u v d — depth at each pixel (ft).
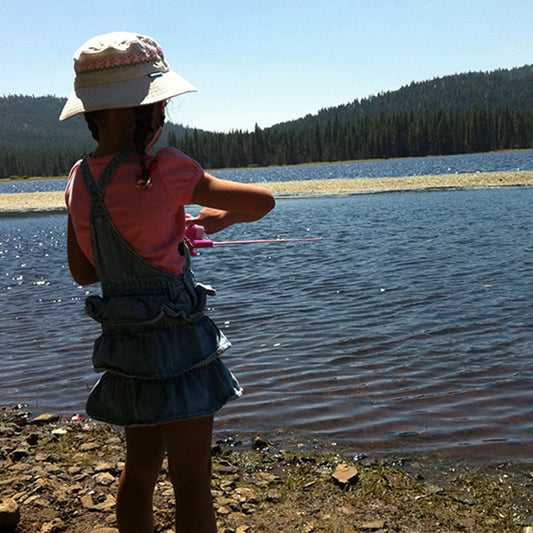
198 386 7.00
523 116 646.74
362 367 20.26
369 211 81.61
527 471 12.90
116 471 13.02
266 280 38.14
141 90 6.63
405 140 646.33
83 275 7.74
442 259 41.45
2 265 52.31
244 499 11.69
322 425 15.76
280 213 86.63
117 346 6.97
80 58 6.70
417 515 11.07
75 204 7.04
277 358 21.62
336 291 33.32
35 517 11.02
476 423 15.48
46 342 25.64
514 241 47.57
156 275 6.89
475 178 137.28
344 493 12.01
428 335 23.75
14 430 16.12
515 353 20.97
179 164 6.78
